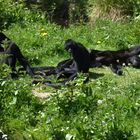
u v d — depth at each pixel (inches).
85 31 757.3
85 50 561.9
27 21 804.6
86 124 391.2
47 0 954.1
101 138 371.6
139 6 800.3
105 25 770.2
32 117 419.5
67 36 724.7
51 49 655.8
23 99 442.6
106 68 598.5
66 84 470.0
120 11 817.5
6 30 756.6
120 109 430.0
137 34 709.9
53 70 564.7
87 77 520.7
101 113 411.8
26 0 944.9
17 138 392.5
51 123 400.8
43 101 455.5
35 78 544.7
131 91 465.1
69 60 578.2
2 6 834.2
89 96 444.8
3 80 451.5
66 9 958.4
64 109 423.5
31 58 627.5
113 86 496.7
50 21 882.1
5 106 431.5
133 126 405.7
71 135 367.6
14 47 547.2
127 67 598.9
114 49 687.1
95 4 848.9
